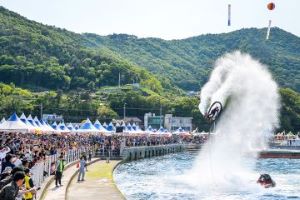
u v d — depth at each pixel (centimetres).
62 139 7669
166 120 19838
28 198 2020
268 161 9344
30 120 7894
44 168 3906
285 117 17688
